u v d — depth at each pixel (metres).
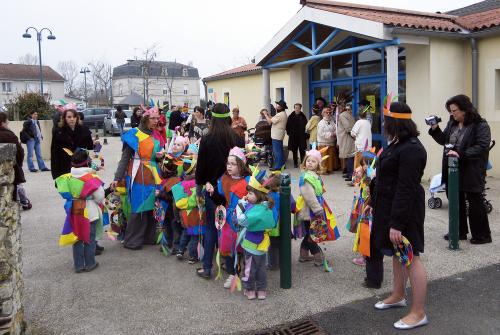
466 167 5.82
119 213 6.19
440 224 6.80
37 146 13.59
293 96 13.84
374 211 4.04
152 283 5.01
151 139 5.97
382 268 4.72
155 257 5.84
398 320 4.05
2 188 3.43
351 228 5.07
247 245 4.44
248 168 4.84
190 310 4.37
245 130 11.53
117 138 26.25
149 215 6.26
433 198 7.62
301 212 5.07
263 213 4.32
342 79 12.63
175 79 70.06
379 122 11.66
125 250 6.12
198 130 10.39
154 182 5.97
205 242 5.06
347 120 10.41
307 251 5.44
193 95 71.94
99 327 4.09
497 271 5.07
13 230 3.63
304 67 13.62
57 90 65.44
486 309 4.20
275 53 12.66
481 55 10.38
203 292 4.76
